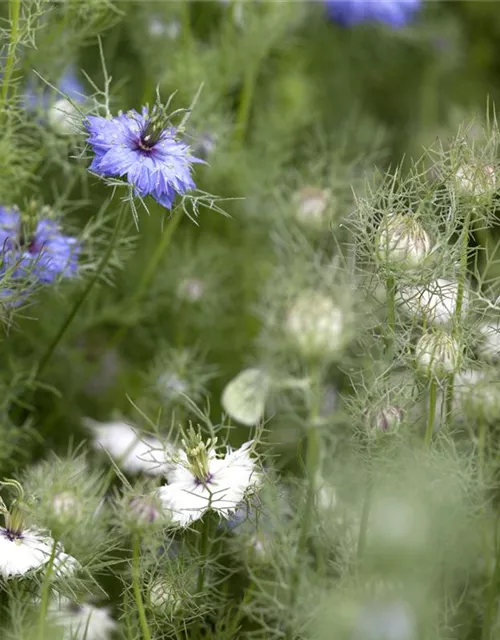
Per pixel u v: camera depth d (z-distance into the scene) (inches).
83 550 34.8
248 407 38.9
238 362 45.8
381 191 35.6
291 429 40.5
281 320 35.2
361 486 35.5
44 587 33.4
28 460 41.1
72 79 44.2
